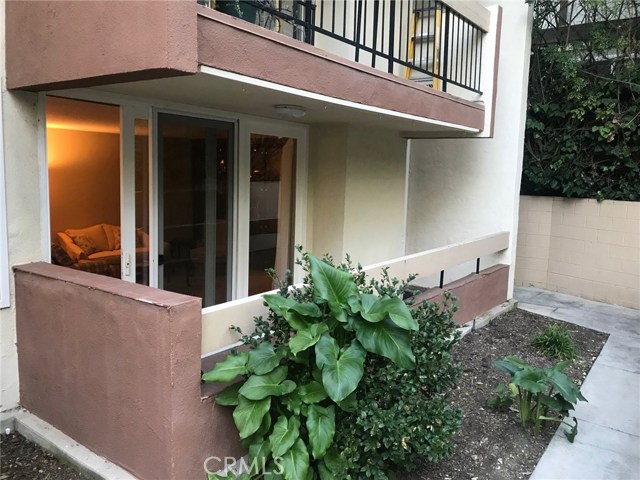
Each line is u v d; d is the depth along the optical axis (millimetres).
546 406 3463
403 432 2422
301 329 2494
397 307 2488
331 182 5605
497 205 6605
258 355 2482
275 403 2541
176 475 2336
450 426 2650
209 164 4492
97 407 2660
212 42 2498
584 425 3535
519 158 6453
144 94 3568
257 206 5152
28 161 3127
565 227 7383
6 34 2951
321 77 3275
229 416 2588
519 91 6285
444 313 3021
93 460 2656
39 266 3080
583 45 6848
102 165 3996
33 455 2857
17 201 3086
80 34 2555
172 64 2270
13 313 3113
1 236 3014
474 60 5684
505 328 5582
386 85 3947
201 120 4344
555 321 5984
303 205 5730
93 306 2590
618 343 5297
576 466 3014
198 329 2379
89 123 3979
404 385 2562
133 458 2502
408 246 7477
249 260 5113
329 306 2578
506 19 6285
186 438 2365
